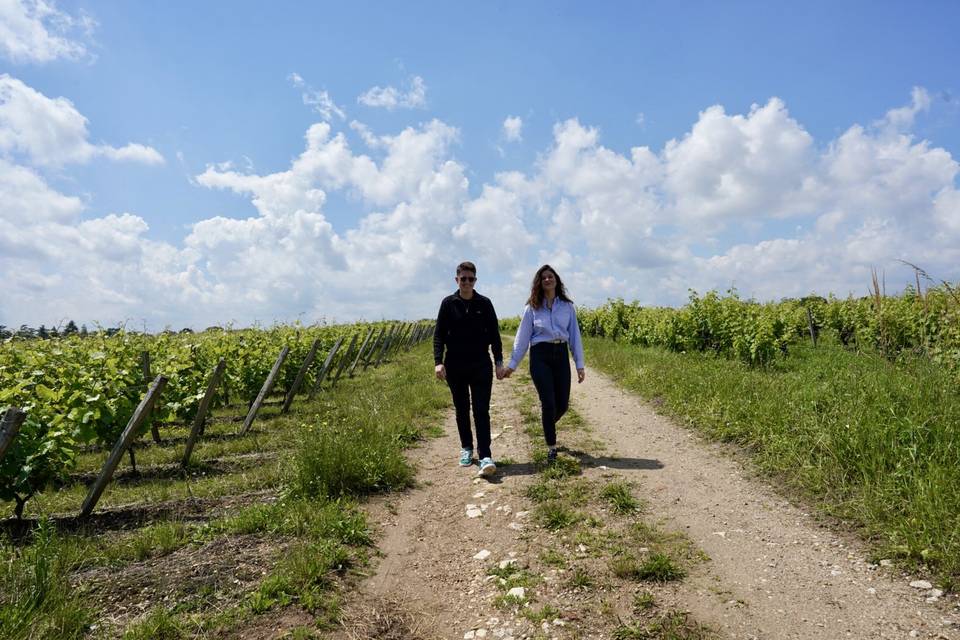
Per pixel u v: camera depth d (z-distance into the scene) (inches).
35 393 214.2
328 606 122.2
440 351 225.5
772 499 176.9
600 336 1066.1
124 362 303.3
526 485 201.3
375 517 181.0
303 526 164.7
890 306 447.8
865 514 152.1
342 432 243.1
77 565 141.8
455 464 241.3
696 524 159.6
